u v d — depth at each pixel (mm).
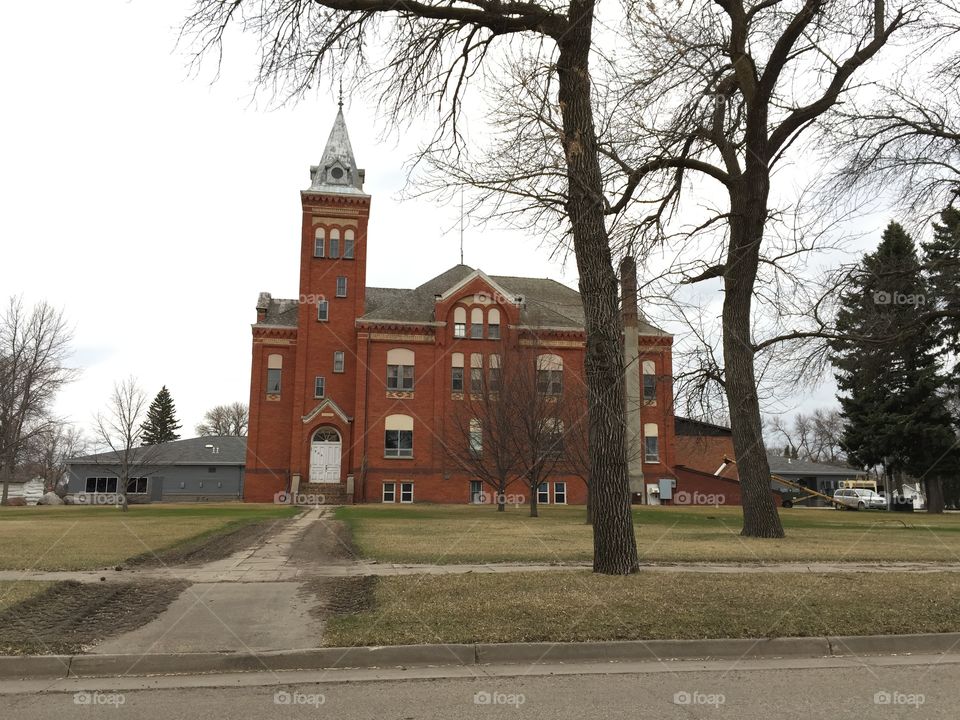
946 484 68375
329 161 49812
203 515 29766
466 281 46969
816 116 18969
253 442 46312
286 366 47438
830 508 56406
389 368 46156
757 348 21219
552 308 52594
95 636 8164
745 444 21125
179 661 7262
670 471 47656
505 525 24375
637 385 37406
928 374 46750
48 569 13117
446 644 7578
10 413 51094
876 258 23250
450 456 38000
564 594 9812
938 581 11602
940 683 6840
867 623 8656
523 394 31672
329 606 9875
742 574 12211
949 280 22578
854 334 22578
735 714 5895
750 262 20219
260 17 11367
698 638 7973
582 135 11906
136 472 51656
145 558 14812
